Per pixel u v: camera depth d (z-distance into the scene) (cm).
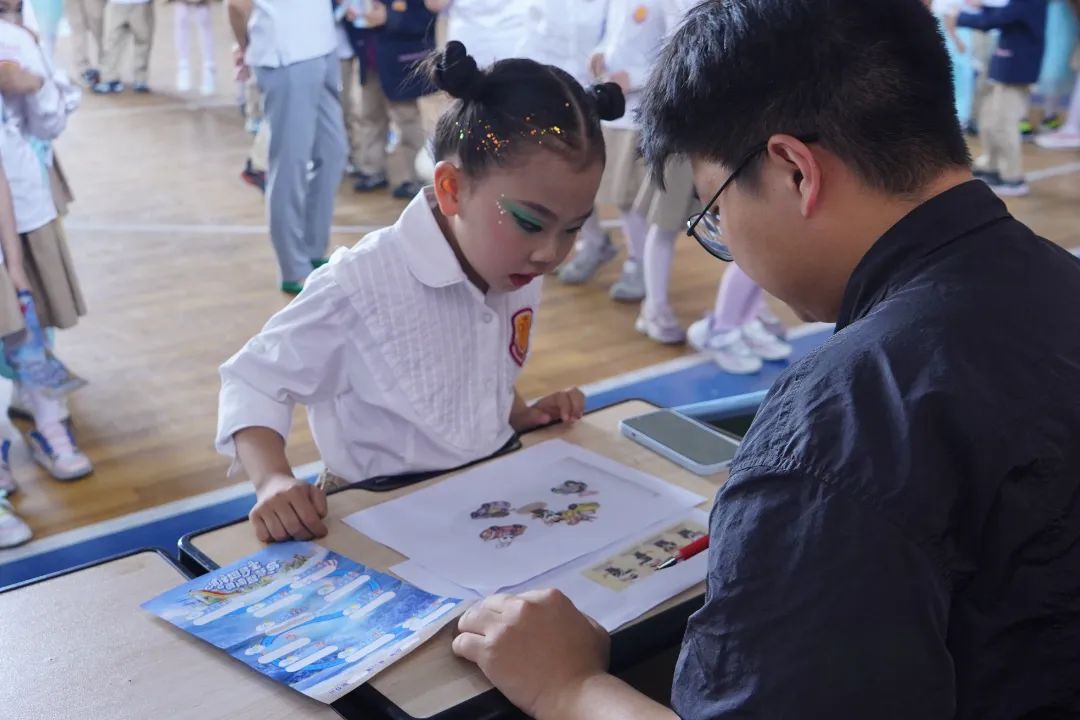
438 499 117
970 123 582
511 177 116
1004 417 64
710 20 76
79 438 271
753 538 65
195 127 636
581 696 81
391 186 507
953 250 72
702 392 302
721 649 65
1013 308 68
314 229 380
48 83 246
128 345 329
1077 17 589
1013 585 65
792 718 62
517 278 127
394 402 132
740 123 74
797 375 70
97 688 86
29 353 246
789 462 65
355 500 117
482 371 138
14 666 88
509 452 129
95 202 485
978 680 67
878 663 61
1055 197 488
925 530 62
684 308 362
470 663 88
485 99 118
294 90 343
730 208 78
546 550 106
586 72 344
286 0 335
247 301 366
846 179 73
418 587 99
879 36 71
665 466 125
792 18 72
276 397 127
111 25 718
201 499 244
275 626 93
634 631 92
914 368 65
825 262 76
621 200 352
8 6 238
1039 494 64
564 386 304
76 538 228
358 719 84
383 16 446
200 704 84
